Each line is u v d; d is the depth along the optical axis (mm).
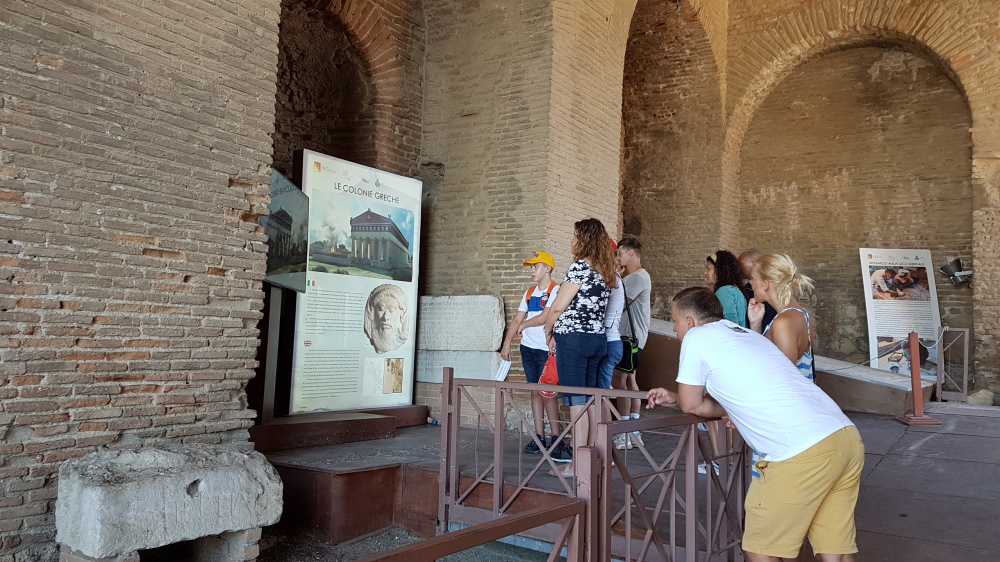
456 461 5262
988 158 12359
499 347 8461
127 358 4641
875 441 7688
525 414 8250
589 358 5145
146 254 4750
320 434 6781
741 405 2984
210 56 5109
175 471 4207
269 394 6543
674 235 14602
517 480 5184
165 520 4047
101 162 4504
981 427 8383
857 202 14031
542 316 5488
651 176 14883
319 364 7496
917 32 12789
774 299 3793
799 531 2883
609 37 9805
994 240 12352
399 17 9227
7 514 4098
